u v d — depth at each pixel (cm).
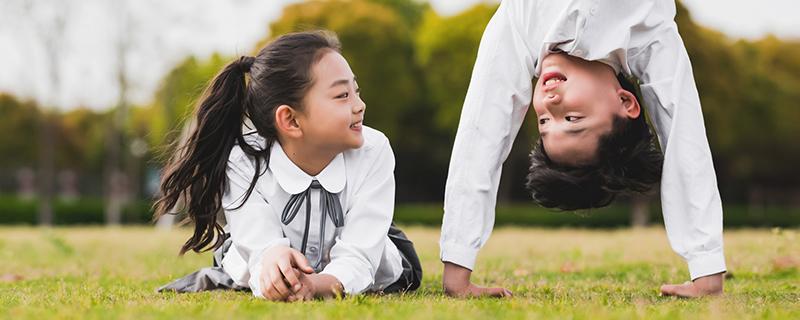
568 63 295
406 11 2919
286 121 302
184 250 331
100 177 3188
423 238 903
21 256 655
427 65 2420
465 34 2369
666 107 299
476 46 2362
